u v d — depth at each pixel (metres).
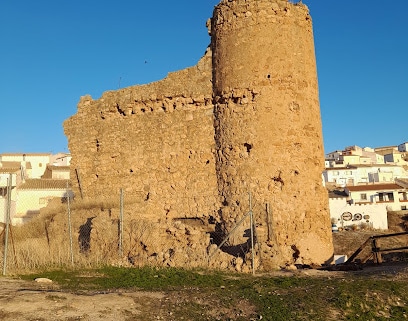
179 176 19.70
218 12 19.33
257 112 18.00
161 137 20.41
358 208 47.75
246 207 17.50
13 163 66.44
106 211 18.75
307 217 17.64
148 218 19.16
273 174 17.58
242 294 11.16
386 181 68.81
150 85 20.92
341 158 93.75
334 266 15.83
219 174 18.72
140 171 20.69
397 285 11.80
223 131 18.70
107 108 21.98
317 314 9.95
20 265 14.05
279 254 16.27
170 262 15.38
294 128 17.98
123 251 16.81
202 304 10.32
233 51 18.62
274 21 18.36
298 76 18.38
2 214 41.91
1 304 9.05
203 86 19.67
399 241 34.44
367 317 10.02
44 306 9.17
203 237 17.64
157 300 10.46
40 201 47.84
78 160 22.59
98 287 11.66
